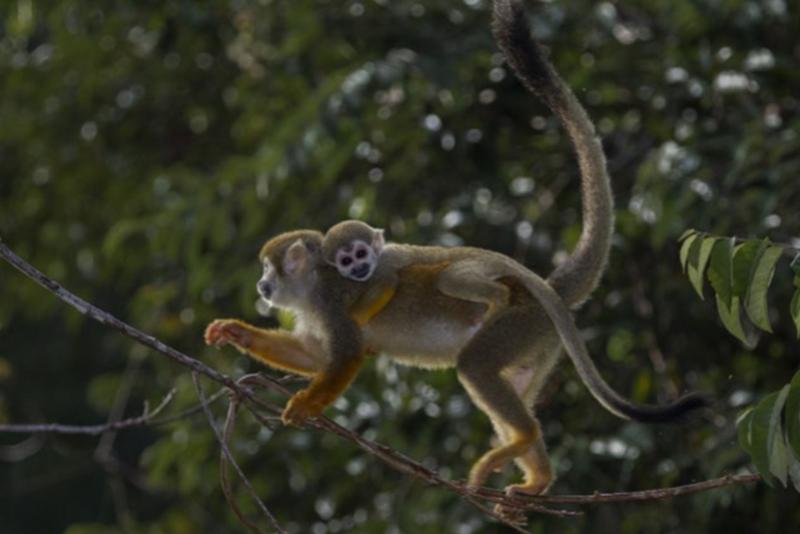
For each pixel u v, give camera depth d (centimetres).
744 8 1191
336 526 1312
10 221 1778
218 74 1609
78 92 1669
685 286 1191
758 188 1117
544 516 1138
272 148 1197
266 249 898
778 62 1177
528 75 879
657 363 1173
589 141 879
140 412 1914
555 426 1160
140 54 1636
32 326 2144
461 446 1197
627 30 1320
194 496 1427
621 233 1165
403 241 1259
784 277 1106
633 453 1087
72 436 2044
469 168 1297
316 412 817
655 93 1248
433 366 881
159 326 1464
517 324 848
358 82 1174
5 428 886
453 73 1207
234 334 863
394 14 1324
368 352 889
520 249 1239
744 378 1194
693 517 1142
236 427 1280
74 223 1748
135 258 1642
